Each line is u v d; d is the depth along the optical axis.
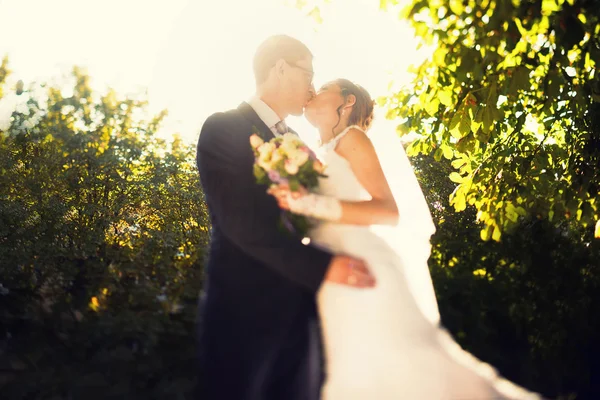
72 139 11.17
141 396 2.87
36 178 11.09
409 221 3.44
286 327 2.85
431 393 2.84
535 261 4.40
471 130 5.75
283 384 2.82
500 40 4.30
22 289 4.02
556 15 4.33
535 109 6.19
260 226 2.86
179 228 11.76
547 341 4.20
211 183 2.92
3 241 10.41
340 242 3.06
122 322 3.15
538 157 6.23
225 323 2.83
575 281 4.36
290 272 2.85
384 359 2.91
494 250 4.53
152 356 3.01
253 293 2.83
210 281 2.90
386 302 3.00
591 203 6.29
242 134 3.00
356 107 3.36
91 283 4.02
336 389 2.88
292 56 3.14
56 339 3.24
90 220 11.27
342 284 2.93
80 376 2.87
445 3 4.32
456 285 3.94
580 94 5.33
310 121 3.43
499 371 3.94
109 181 11.34
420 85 5.69
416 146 6.19
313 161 2.96
